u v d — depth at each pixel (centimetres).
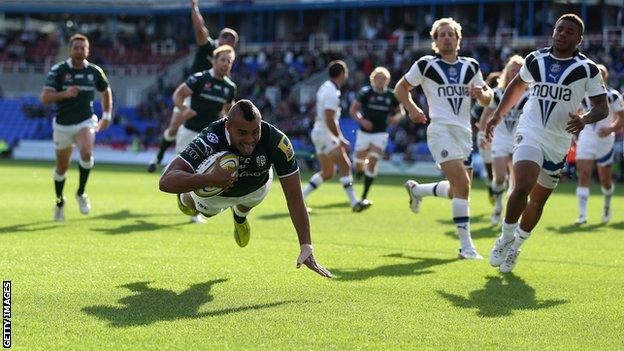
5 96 10462
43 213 2800
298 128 7881
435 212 3225
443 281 1678
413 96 7688
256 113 1372
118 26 12262
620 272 1838
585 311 1426
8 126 9388
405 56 8656
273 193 4044
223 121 1426
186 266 1767
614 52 7838
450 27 2044
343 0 9900
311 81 9044
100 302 1394
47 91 2541
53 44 11238
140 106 9344
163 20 11662
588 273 1817
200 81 2736
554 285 1664
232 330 1237
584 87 1722
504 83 2456
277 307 1392
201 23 2948
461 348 1172
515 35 8538
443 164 2052
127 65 10612
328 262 1894
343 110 8300
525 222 1811
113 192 3903
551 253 2141
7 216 2675
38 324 1242
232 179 1383
